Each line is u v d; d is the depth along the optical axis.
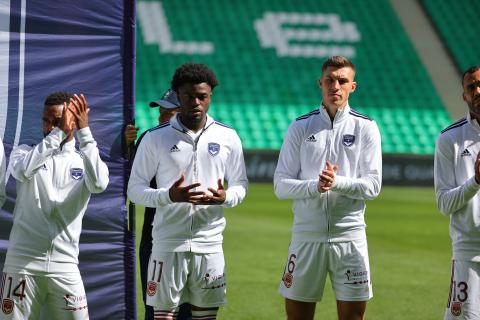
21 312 7.25
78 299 7.39
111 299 8.62
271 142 39.31
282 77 43.75
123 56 8.65
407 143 40.44
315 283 7.83
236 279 14.04
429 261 16.59
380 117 42.03
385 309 11.89
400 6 49.28
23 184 7.28
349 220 7.75
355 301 7.75
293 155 8.02
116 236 8.63
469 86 7.27
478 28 48.28
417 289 13.53
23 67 8.41
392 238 19.91
